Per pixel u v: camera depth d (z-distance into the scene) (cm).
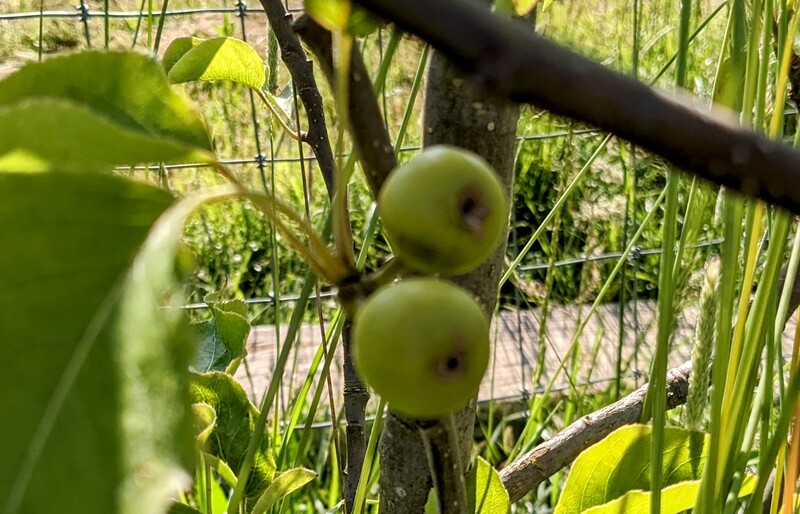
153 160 33
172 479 25
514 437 228
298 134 95
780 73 66
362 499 76
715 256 93
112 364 28
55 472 26
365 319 36
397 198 39
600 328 201
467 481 81
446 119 62
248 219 285
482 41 25
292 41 91
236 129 247
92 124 31
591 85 25
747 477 90
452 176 38
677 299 90
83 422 27
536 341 246
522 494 106
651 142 25
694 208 74
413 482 73
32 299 29
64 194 31
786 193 25
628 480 88
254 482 102
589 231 174
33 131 31
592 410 200
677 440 87
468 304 36
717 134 25
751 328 66
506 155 65
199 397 102
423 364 35
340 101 39
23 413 27
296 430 204
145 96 40
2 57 205
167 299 28
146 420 27
